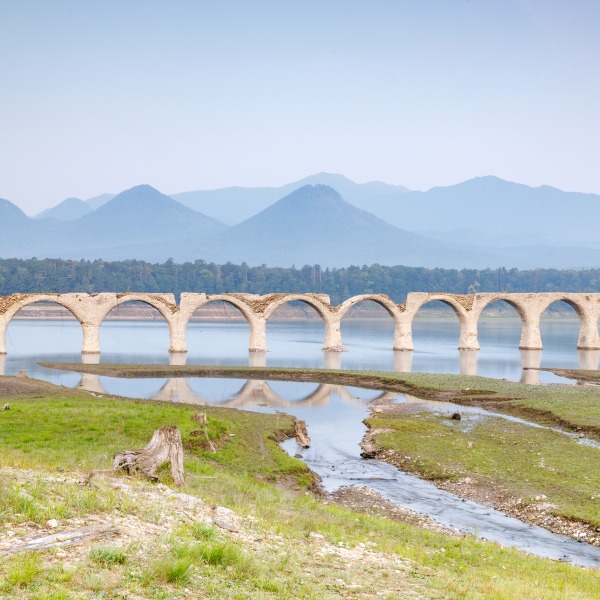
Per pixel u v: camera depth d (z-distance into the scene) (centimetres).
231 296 12094
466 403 6806
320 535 2206
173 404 5797
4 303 10519
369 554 2081
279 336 17812
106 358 11181
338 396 7331
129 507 1933
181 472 2530
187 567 1545
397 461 4362
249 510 2378
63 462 2769
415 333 19625
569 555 2781
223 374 9031
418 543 2475
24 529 1631
